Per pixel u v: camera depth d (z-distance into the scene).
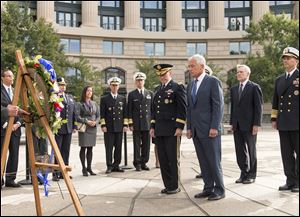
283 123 7.28
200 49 56.62
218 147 6.72
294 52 7.34
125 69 55.31
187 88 7.15
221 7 56.66
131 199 6.68
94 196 6.98
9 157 8.14
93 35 53.84
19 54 5.53
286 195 6.85
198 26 58.47
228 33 55.88
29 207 6.18
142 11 57.97
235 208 5.93
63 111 9.14
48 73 5.50
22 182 8.53
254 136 8.26
